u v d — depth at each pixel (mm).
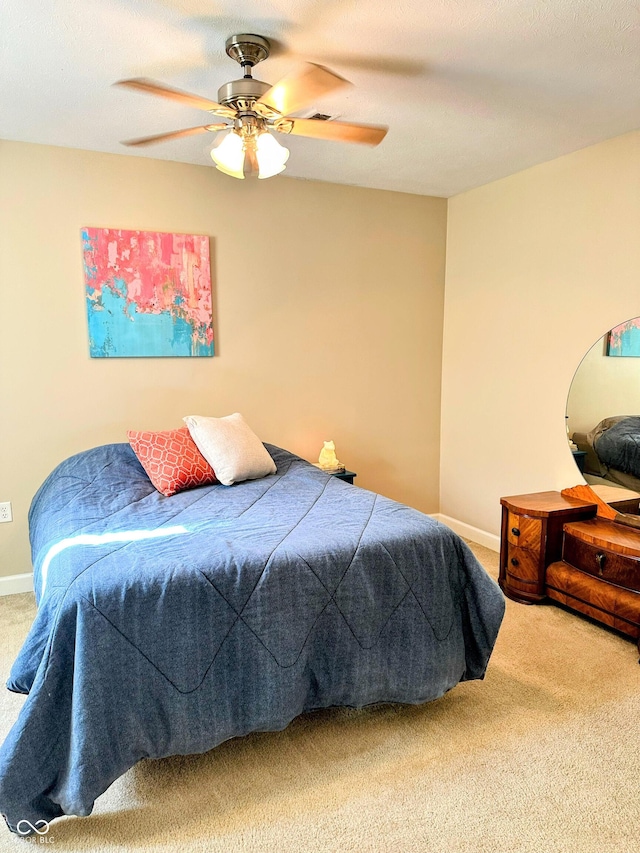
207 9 1770
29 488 3162
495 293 3727
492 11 1789
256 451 2990
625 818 1614
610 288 2967
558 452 3338
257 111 1890
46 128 2773
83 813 1542
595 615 2701
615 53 2047
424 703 2115
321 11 1788
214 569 1759
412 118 2629
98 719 1562
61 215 3072
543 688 2260
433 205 4062
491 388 3816
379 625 1955
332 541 1970
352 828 1590
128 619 1633
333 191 3721
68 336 3152
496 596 2078
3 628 2750
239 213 3473
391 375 4078
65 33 1906
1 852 1528
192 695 1695
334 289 3809
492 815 1629
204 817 1639
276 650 1786
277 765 1845
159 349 3342
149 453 2812
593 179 3010
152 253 3256
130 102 2467
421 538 2057
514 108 2520
